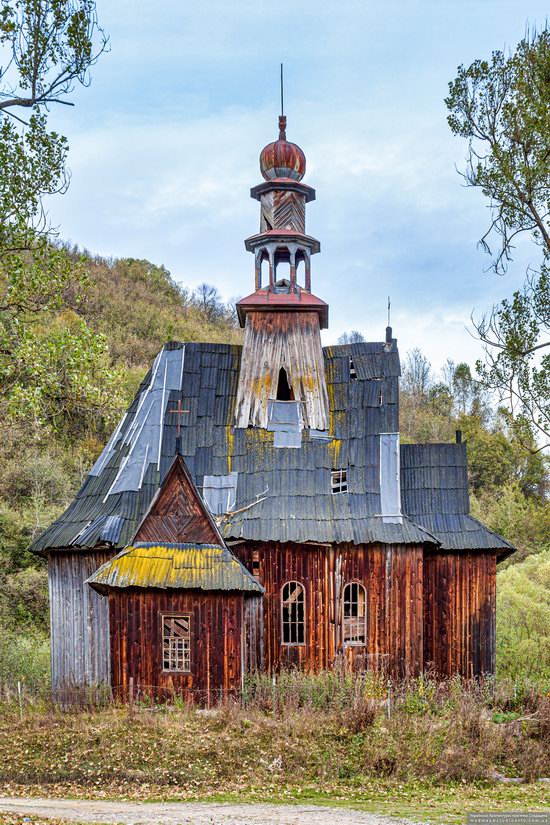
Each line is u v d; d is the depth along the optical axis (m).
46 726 20.97
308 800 16.27
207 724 20.86
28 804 15.45
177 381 30.98
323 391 30.75
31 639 34.19
